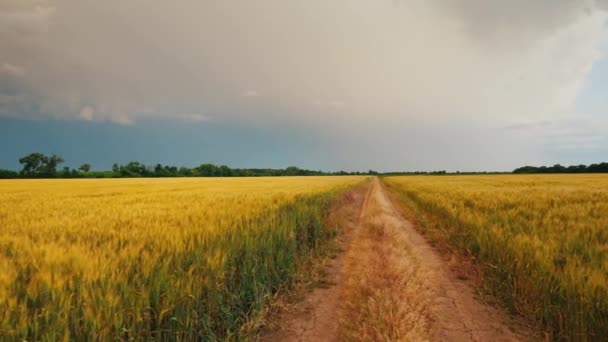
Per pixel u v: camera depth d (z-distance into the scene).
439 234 10.02
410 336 3.24
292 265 6.12
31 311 2.75
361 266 5.87
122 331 2.85
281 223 7.61
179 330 3.30
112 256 3.90
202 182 41.47
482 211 10.32
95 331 2.71
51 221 6.92
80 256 3.72
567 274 4.26
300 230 8.20
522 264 5.09
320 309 4.67
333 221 11.09
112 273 3.32
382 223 9.77
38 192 20.00
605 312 3.69
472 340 3.88
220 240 5.03
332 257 7.54
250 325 3.89
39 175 79.31
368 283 4.68
